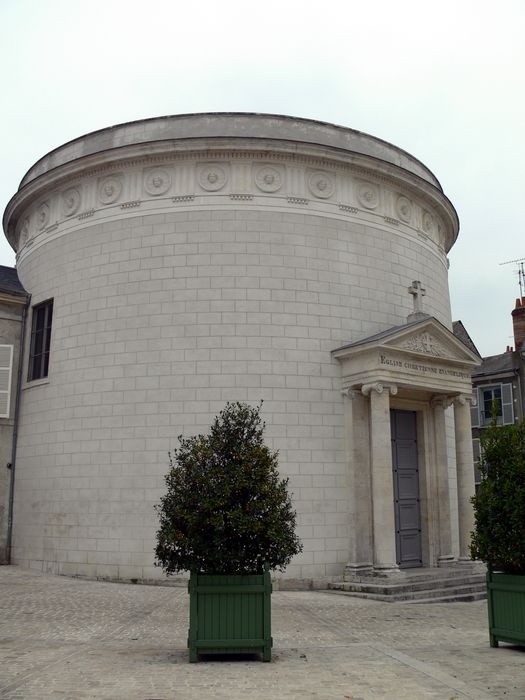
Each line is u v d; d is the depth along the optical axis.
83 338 19.06
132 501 17.42
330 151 19.22
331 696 7.29
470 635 11.19
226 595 9.06
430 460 19.88
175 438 17.44
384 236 20.22
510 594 9.91
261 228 18.62
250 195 18.75
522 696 7.38
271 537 9.36
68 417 18.88
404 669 8.59
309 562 17.08
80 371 18.89
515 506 9.92
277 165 19.12
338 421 18.16
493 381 33.78
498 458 10.48
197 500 9.48
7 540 20.36
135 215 19.03
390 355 17.80
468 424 19.70
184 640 10.41
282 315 18.23
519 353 33.22
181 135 19.45
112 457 17.86
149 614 12.59
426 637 10.98
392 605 14.65
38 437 19.84
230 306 18.09
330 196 19.44
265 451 9.89
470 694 7.42
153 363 17.98
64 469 18.67
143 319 18.31
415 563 19.39
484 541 10.24
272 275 18.41
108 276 19.00
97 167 19.77
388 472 17.17
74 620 11.86
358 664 8.86
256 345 17.94
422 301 21.06
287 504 10.02
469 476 19.39
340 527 17.55
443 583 16.69
